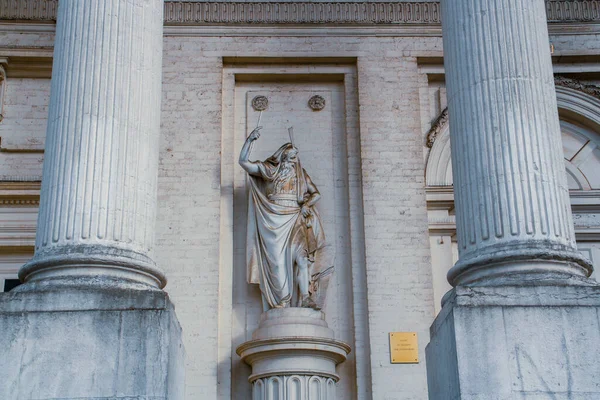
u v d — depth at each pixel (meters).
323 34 18.12
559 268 10.12
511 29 11.04
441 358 10.32
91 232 10.12
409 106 17.69
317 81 18.31
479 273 10.27
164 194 16.84
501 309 9.56
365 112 17.61
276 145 17.78
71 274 9.96
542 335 9.46
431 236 17.36
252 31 18.09
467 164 10.70
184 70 17.75
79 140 10.43
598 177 18.09
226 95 17.97
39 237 10.30
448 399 9.88
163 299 9.73
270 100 18.11
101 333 9.38
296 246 16.47
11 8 17.97
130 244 10.29
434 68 18.31
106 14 11.02
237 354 16.17
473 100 10.84
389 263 16.55
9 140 17.47
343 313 16.67
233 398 16.05
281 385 15.36
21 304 9.52
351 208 17.11
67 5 11.20
